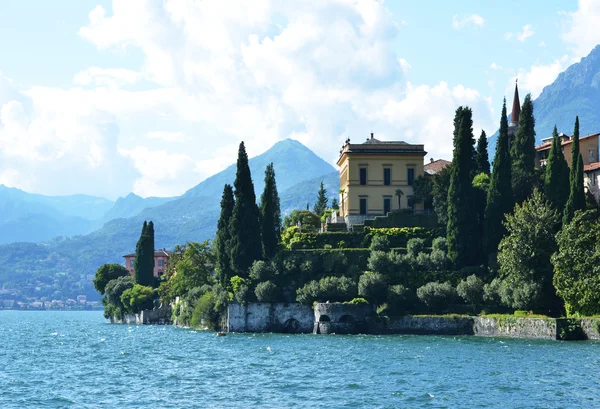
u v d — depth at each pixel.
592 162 187.50
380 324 158.38
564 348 118.25
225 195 183.88
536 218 145.00
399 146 195.62
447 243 167.25
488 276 158.88
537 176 175.75
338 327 159.75
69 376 96.56
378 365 101.62
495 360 104.56
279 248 187.88
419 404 73.62
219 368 101.81
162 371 99.88
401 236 180.25
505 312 152.00
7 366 108.69
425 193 190.00
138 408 73.88
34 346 147.75
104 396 80.75
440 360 105.94
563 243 134.75
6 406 75.56
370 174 194.38
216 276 196.25
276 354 118.00
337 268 171.12
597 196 172.12
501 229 162.38
